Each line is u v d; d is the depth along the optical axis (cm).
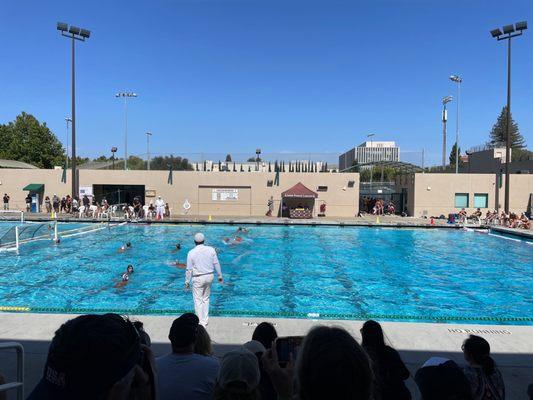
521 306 1099
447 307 1084
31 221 2994
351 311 1037
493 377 357
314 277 1421
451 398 242
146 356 203
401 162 3859
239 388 236
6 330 705
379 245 2177
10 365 557
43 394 138
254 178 3712
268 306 1074
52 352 140
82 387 135
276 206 3700
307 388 156
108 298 1124
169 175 3728
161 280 1338
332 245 2156
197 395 311
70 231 2553
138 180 3719
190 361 330
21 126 6750
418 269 1578
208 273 800
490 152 4728
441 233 2695
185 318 390
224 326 745
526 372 559
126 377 142
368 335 379
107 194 3859
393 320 932
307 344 167
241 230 2697
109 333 142
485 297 1186
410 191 3759
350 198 3672
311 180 3678
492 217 3181
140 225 2956
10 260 1667
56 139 7094
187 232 2595
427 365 271
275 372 244
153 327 728
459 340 681
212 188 3738
